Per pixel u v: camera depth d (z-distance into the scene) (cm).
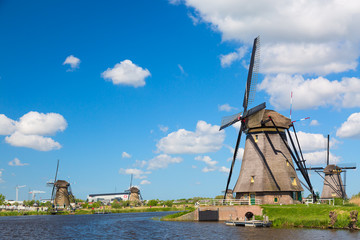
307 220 4619
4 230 5538
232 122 6122
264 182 5784
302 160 5972
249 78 6222
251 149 6134
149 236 4278
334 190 9200
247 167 6078
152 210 13462
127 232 4866
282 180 5819
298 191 5994
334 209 4656
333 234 3834
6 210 14088
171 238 3981
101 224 6600
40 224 6825
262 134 6081
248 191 5866
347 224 4300
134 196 19250
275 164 5928
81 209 15162
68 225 6488
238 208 5669
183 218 6469
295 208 5081
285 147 6134
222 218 5859
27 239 4341
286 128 6128
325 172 9600
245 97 6175
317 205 5500
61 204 14238
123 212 13600
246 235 3953
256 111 5878
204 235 4100
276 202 5734
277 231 4203
